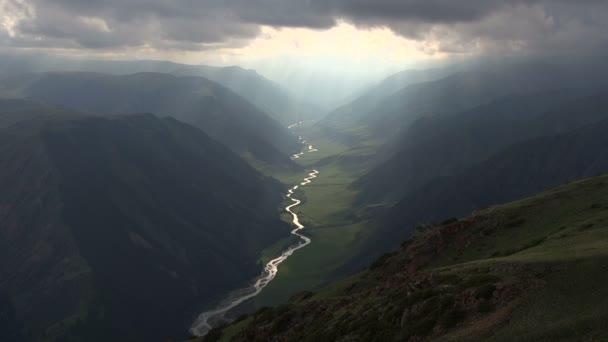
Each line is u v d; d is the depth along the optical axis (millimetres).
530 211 87375
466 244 85500
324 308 75750
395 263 93625
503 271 51719
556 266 48000
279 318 80438
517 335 39031
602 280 42469
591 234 60875
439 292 52500
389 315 54625
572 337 36250
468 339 41688
